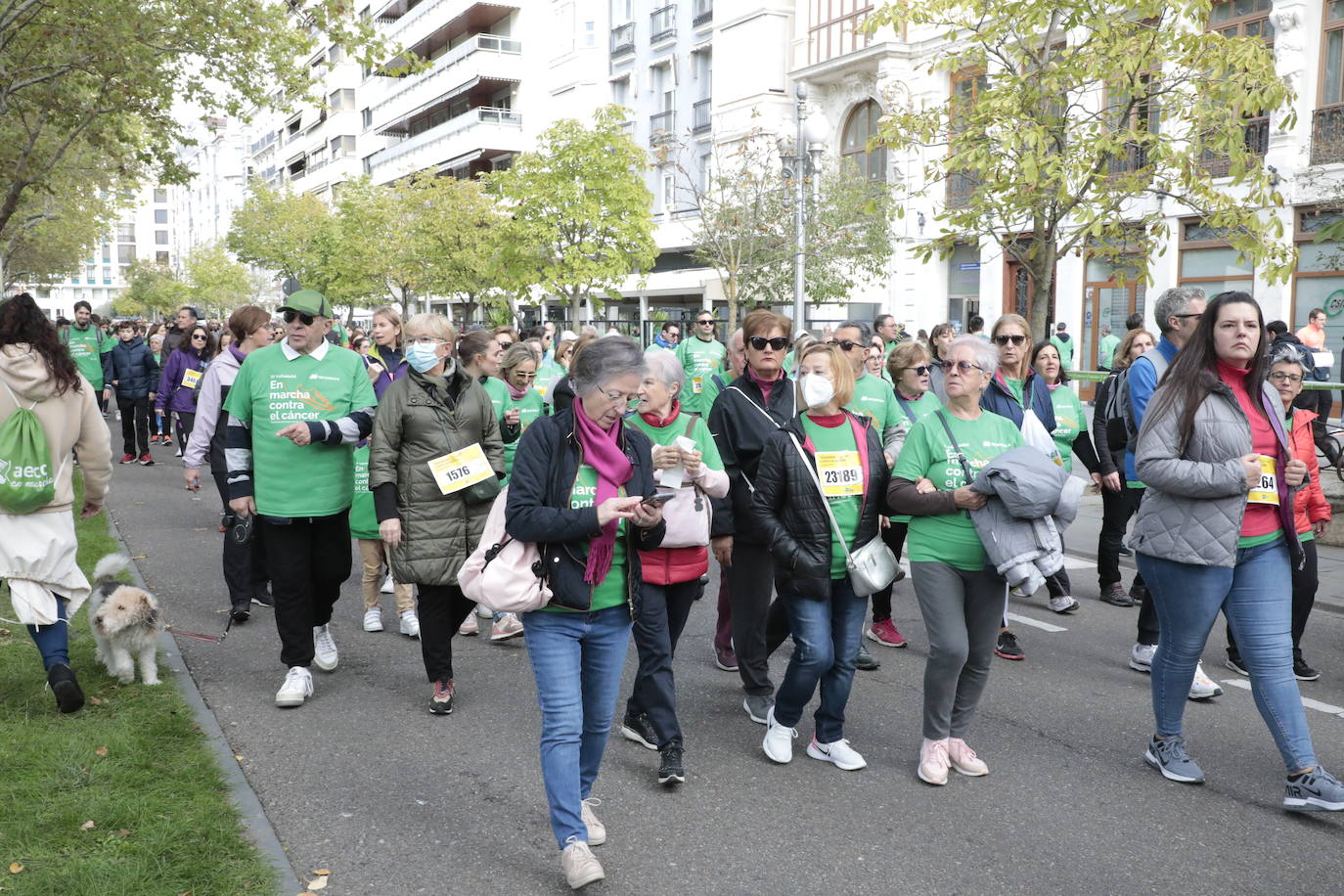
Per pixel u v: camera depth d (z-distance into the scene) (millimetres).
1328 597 7906
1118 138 9727
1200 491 4297
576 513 3574
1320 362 13258
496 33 48062
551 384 9594
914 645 6887
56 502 5156
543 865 3861
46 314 5199
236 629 6996
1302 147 18672
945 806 4395
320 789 4477
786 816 4289
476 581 3656
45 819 3975
